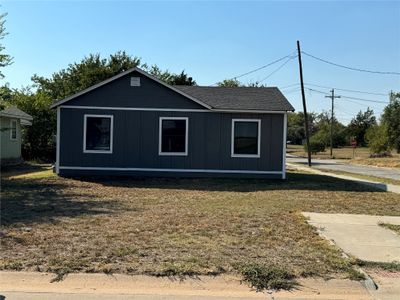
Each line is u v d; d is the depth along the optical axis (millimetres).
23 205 11211
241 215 9969
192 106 19125
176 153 19141
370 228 8977
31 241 7227
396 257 6840
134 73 18953
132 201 12219
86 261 6164
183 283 5551
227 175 19266
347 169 32594
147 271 5820
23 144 31859
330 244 7473
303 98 35781
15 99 31594
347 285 5613
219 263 6176
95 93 18938
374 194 15266
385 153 55562
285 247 7172
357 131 92250
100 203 11727
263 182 18031
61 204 11453
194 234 7906
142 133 19078
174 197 13219
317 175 22562
